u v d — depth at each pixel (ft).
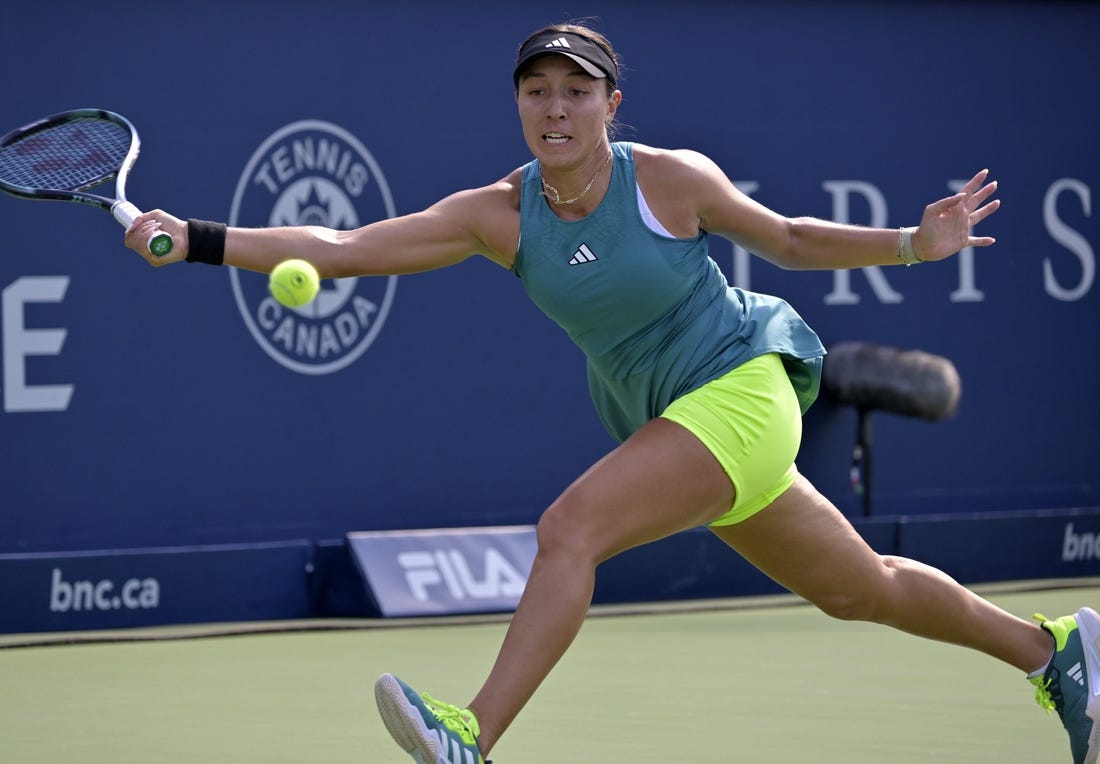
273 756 49.80
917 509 106.11
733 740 52.44
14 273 86.17
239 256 41.50
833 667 69.67
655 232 41.52
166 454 89.40
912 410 98.94
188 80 89.20
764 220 42.75
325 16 92.27
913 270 106.01
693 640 79.36
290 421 92.17
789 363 44.50
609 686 64.54
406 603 87.97
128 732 54.60
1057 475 110.32
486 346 96.68
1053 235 110.11
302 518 92.43
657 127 99.40
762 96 102.12
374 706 60.29
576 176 41.29
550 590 39.81
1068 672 47.21
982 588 100.73
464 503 96.27
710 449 41.29
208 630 83.66
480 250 43.11
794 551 44.34
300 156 91.97
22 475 86.43
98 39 87.20
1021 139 109.19
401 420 94.79
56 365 87.10
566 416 98.78
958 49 107.34
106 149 49.29
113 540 88.28
